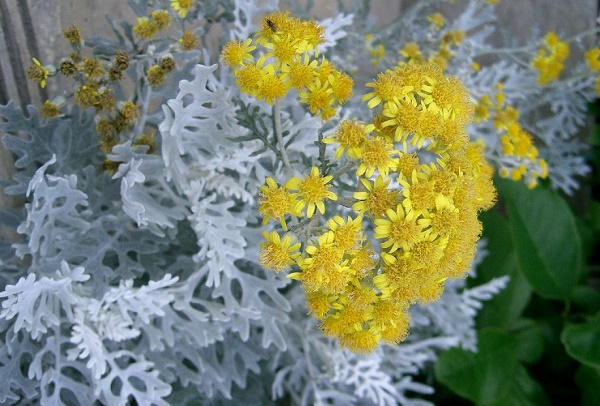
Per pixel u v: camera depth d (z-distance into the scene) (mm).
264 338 373
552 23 579
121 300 349
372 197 295
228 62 312
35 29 355
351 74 443
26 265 384
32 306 339
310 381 417
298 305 421
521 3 571
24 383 357
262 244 301
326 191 296
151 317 379
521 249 471
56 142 362
